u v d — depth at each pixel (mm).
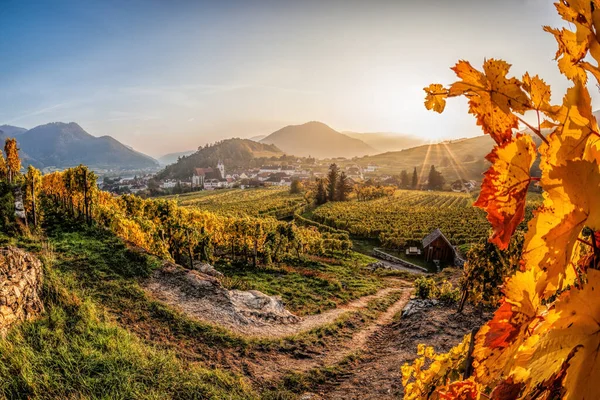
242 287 18688
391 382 9844
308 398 9461
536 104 733
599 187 554
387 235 50750
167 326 11586
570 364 561
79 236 18375
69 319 9422
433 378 2199
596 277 562
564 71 722
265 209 74500
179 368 8805
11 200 18594
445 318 13875
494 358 739
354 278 28156
